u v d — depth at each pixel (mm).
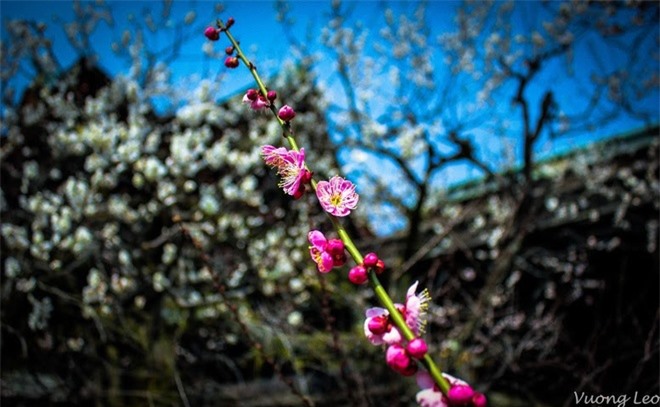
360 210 7184
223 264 5359
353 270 880
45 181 5500
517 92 5500
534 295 5918
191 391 5020
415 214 5754
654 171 6355
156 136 5070
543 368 4930
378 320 855
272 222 6008
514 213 5570
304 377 4977
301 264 5652
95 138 4703
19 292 4520
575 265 5953
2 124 5477
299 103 6980
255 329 5383
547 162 7219
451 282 5949
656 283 5473
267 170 6375
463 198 7637
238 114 5941
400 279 6105
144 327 5133
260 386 5582
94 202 4875
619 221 5699
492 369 5238
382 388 4395
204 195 5230
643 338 4449
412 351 785
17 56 5492
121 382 5039
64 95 5910
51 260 4504
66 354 4949
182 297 5051
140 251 5094
